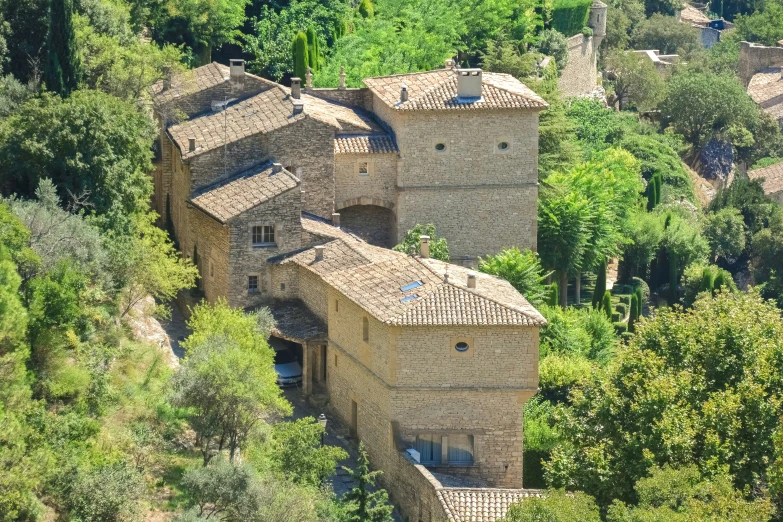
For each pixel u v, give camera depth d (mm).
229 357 173000
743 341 188000
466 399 193500
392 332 191375
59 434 153250
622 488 169375
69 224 182750
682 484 153125
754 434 172625
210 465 159125
